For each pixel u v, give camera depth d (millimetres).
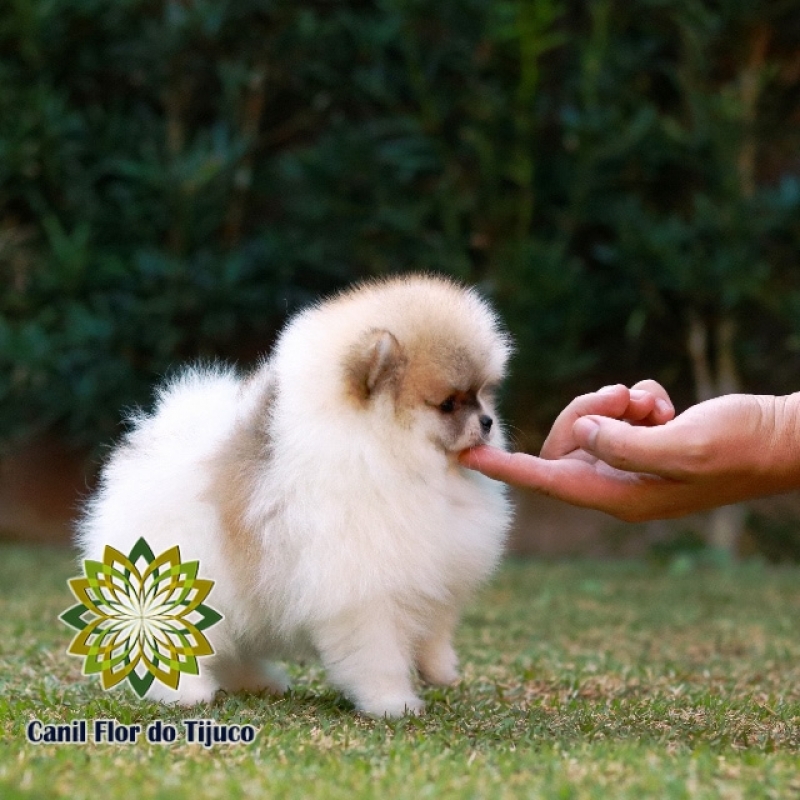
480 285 11133
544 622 7180
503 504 4629
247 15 11648
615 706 4555
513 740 3869
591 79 11047
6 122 11328
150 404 11195
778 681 5375
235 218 12016
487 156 11164
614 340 12352
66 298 11398
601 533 11930
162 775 3170
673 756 3562
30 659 5367
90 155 11688
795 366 11945
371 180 11383
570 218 11383
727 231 11078
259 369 4879
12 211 12008
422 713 4277
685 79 11430
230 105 11633
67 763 3275
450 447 4312
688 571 10000
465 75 11336
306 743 3654
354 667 4254
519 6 10812
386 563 4172
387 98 11352
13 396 11414
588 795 3006
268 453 4320
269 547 4223
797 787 3152
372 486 4188
